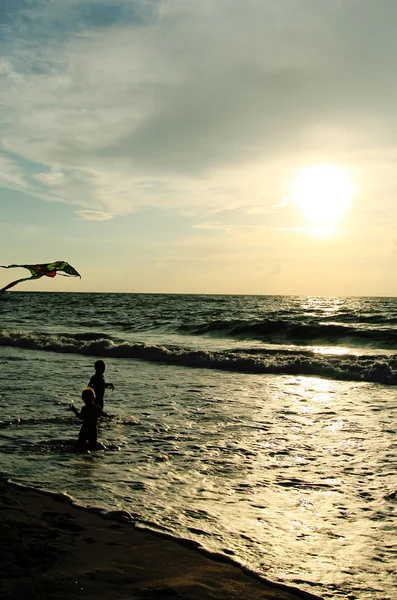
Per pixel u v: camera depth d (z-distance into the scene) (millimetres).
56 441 7688
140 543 4543
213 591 3785
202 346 21891
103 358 18266
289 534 4781
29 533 4691
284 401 10961
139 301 100188
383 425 8898
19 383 12508
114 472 6441
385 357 16656
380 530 4871
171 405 10438
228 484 6078
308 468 6680
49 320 40250
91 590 3756
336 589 3850
